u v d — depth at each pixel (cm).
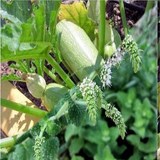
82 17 71
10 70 78
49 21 65
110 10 73
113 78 56
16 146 68
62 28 69
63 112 63
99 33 67
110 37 67
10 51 59
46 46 63
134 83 54
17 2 65
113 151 58
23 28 56
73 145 61
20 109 72
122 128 57
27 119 76
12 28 61
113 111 57
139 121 56
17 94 80
